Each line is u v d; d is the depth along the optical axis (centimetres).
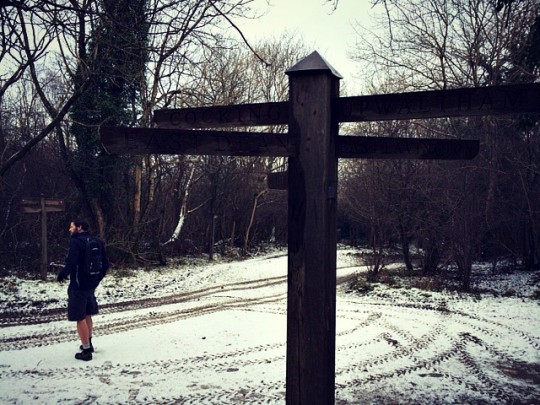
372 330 761
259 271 1722
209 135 263
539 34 708
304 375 255
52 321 809
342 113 258
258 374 536
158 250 1836
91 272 586
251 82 2238
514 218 1495
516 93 226
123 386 495
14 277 1246
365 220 1566
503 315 880
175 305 1006
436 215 1337
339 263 2016
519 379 529
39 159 1798
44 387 490
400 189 1361
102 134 264
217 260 2183
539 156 1430
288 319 259
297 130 253
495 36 1514
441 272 1453
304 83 251
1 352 616
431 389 497
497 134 1399
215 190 2267
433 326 790
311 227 251
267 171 2492
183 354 614
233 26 413
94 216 1575
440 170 1305
